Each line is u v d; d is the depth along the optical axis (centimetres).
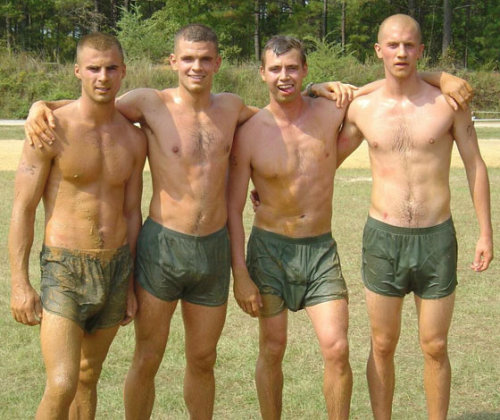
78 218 443
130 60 3597
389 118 481
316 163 489
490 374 600
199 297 476
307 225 488
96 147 442
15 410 536
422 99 481
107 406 546
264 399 501
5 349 646
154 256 467
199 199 466
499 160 1841
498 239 1043
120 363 621
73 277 441
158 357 481
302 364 623
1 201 1271
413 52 468
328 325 466
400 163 479
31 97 3303
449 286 482
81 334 442
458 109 473
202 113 473
